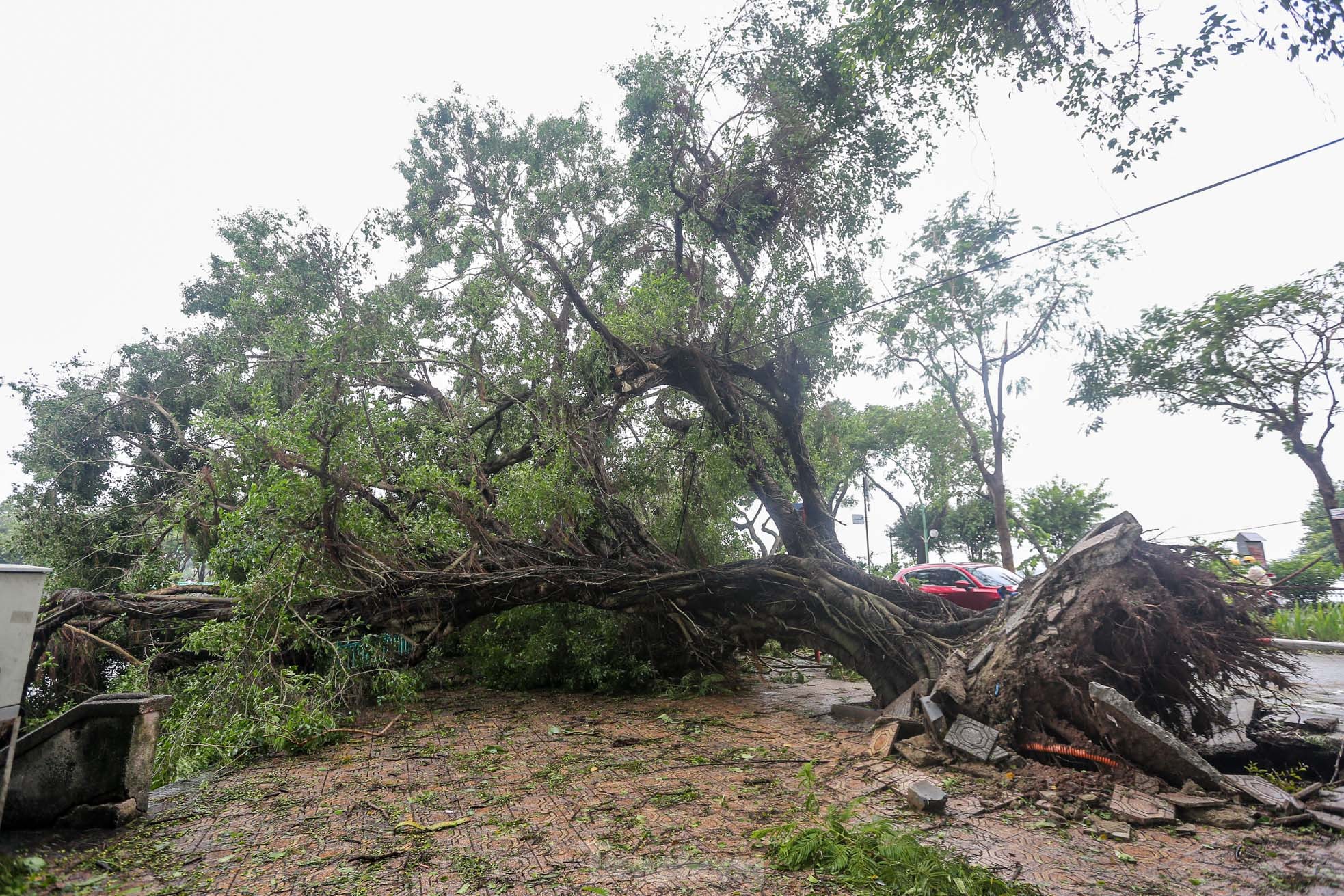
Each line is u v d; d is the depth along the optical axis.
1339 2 6.72
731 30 12.70
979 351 21.77
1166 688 6.75
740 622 11.01
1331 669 11.75
